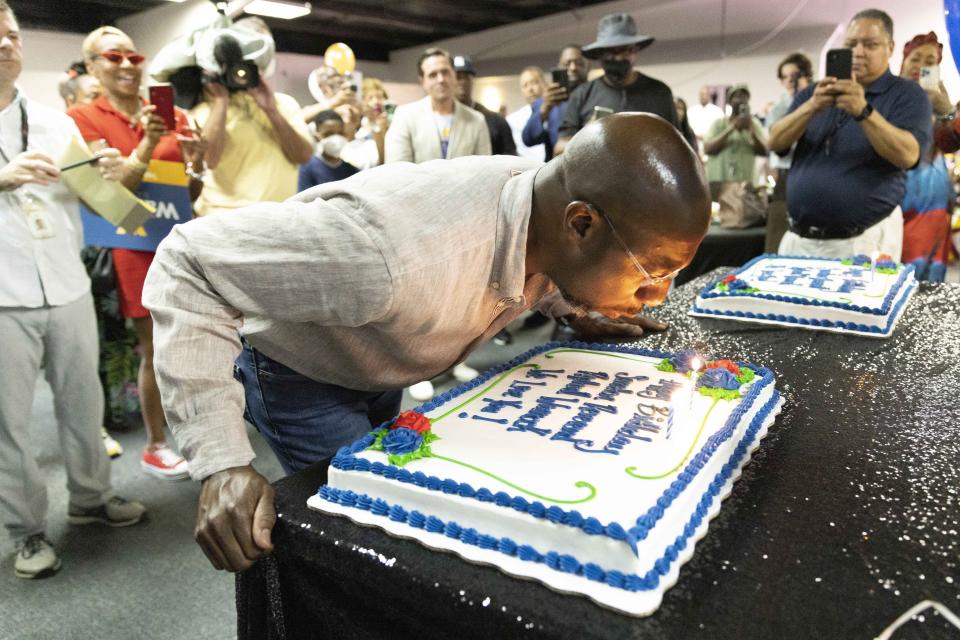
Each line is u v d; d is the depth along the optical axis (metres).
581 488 0.89
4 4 1.82
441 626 0.83
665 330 1.86
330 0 7.99
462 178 1.06
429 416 1.15
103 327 3.02
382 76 10.79
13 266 1.90
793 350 1.67
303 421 1.29
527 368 1.41
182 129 2.50
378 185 1.01
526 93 5.00
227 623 1.85
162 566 2.11
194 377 0.96
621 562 0.77
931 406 1.29
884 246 2.81
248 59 2.65
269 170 2.82
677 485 0.88
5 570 2.09
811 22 6.61
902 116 2.57
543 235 1.03
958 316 1.90
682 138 0.96
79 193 2.02
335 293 0.93
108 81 2.47
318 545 0.91
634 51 3.47
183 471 2.64
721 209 4.35
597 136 0.95
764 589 0.77
